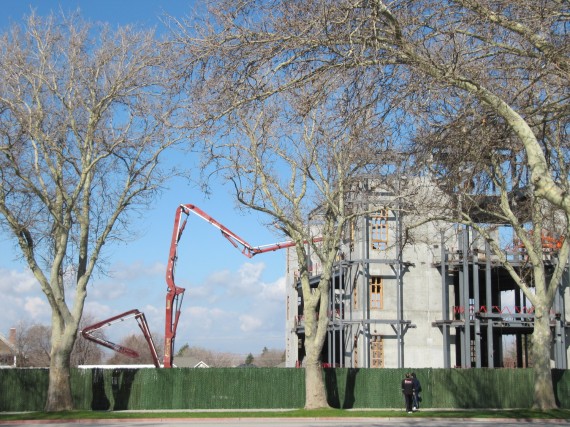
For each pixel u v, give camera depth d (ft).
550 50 39.78
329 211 121.60
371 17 37.14
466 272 160.86
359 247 166.50
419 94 40.57
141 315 169.27
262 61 38.75
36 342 390.63
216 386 134.92
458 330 171.53
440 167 50.90
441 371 138.00
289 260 226.79
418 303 165.89
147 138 110.01
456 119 45.09
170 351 162.30
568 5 42.04
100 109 109.60
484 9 39.24
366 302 163.22
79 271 115.14
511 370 139.54
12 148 104.53
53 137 108.27
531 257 118.83
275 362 597.93
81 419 106.73
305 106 40.42
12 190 107.04
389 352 163.22
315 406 119.44
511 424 102.94
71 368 131.13
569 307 168.76
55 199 113.70
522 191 79.87
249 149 105.60
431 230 163.02
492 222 119.55
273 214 114.42
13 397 126.00
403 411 124.26
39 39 106.32
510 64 45.85
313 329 121.19
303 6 38.14
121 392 131.85
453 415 113.29
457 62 39.52
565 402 137.59
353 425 99.45
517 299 178.50
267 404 135.33
